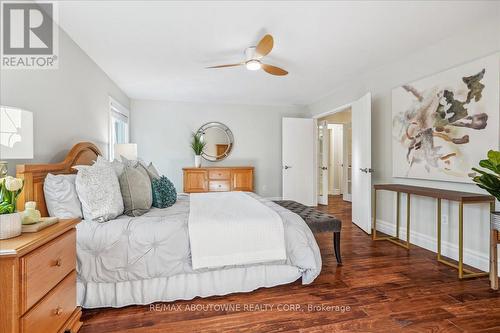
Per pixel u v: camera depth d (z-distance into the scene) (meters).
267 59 3.15
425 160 2.85
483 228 2.33
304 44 2.73
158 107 5.25
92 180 1.83
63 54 2.38
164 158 5.30
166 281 1.82
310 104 5.73
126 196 2.09
